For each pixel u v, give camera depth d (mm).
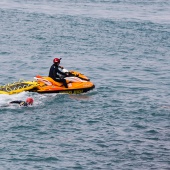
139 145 50281
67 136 51594
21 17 126750
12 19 123625
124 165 46219
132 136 52312
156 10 151250
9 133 51469
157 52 98000
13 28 113438
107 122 55812
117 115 58094
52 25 118938
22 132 51906
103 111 59250
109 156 47750
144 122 56250
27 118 55625
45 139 50625
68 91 64875
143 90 69562
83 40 105125
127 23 125938
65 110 58844
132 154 48344
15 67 80562
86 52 94625
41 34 108625
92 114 58031
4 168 44531
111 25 122375
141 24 125625
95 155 47844
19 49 94000
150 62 89062
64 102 61625
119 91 68188
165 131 53875
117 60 89375
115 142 50719
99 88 69188
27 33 108875
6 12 132500
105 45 101438
